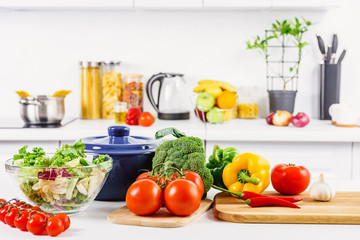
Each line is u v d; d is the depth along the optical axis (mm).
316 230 1027
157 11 3086
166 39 3109
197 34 3102
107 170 1104
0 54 3098
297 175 1297
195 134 2459
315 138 2447
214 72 3123
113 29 3102
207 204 1207
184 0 2730
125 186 1267
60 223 962
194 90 2822
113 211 1137
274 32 2992
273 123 2689
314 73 3096
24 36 3090
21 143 2484
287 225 1069
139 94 2988
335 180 1517
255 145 2486
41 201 1064
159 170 1226
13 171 1037
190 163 1214
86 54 3115
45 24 3088
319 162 2488
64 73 3119
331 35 3076
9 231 1005
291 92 2926
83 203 1093
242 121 2896
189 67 3123
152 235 980
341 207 1159
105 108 3012
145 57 3121
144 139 1419
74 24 3094
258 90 3115
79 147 1160
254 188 1279
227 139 2455
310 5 2744
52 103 2584
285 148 2486
